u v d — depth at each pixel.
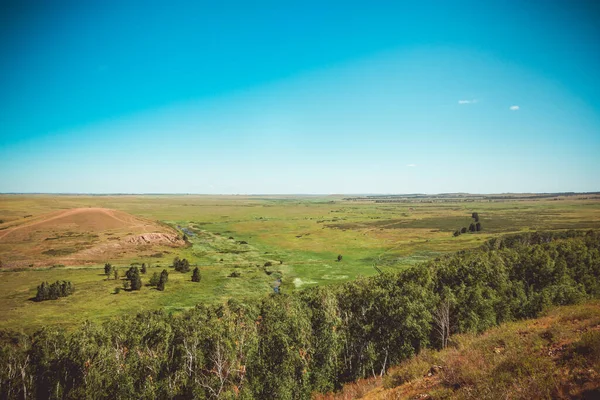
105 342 34.59
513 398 11.21
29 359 31.59
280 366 31.19
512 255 62.59
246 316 39.34
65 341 33.25
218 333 32.59
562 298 39.91
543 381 11.66
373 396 16.94
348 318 40.53
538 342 16.17
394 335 35.41
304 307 41.88
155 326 37.81
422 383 15.80
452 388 13.79
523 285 50.31
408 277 52.97
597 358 12.13
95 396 29.25
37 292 70.38
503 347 17.52
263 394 29.94
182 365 30.64
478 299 39.22
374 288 44.94
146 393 29.05
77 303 66.62
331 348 33.91
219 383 28.75
